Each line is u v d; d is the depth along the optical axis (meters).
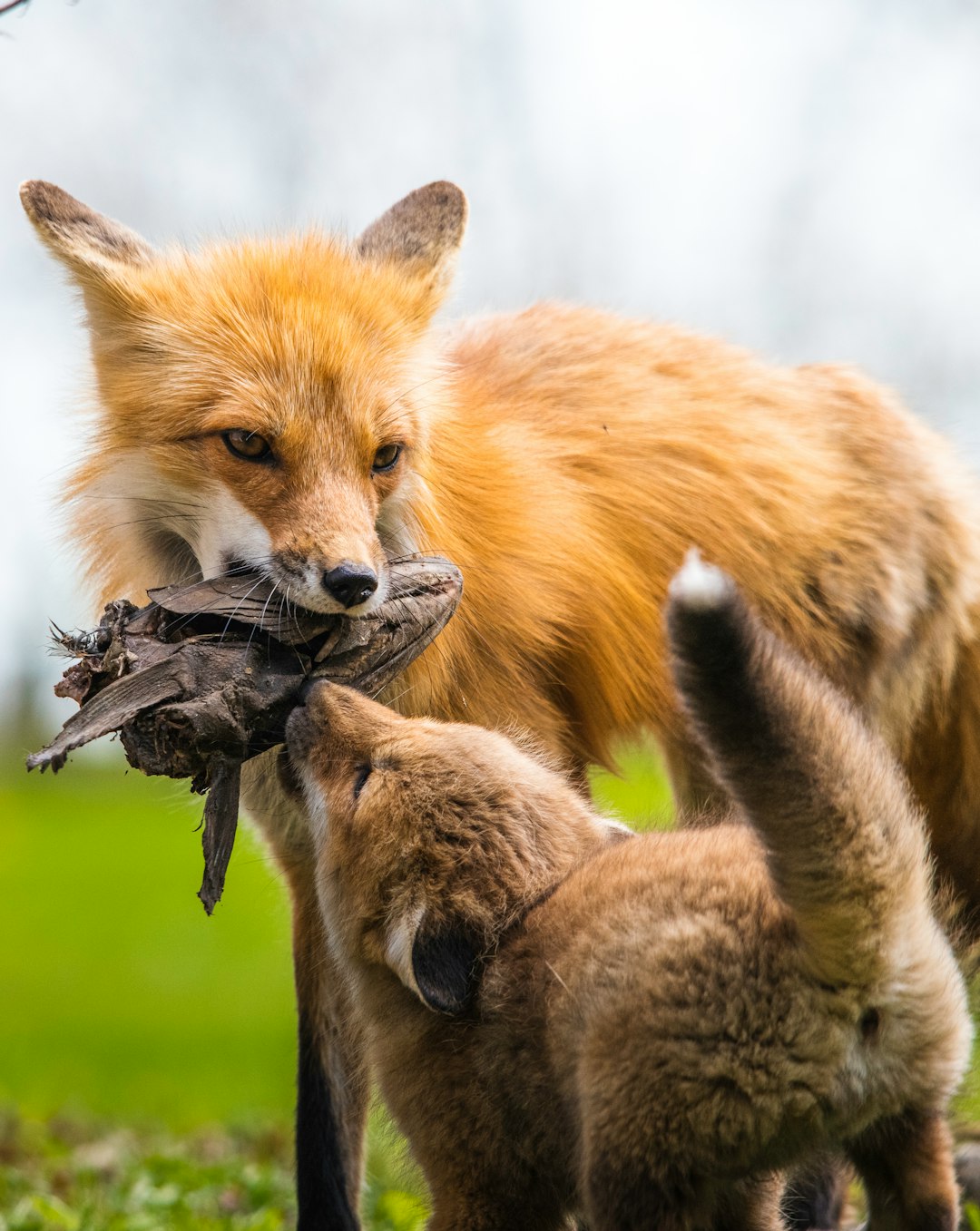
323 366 10.09
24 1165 15.55
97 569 11.05
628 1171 7.43
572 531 11.81
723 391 13.19
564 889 8.53
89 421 10.79
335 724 9.14
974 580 13.71
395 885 8.67
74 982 31.83
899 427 13.69
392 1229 12.27
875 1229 8.13
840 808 7.08
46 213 10.81
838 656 12.80
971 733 13.66
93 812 56.59
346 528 9.56
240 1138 16.92
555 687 11.95
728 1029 7.27
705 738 7.10
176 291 10.46
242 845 13.14
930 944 7.48
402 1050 8.85
